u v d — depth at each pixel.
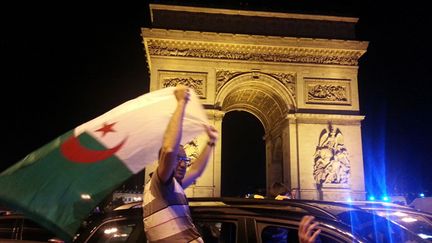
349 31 65.12
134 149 7.51
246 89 64.38
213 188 56.81
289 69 62.34
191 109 8.43
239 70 61.69
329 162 59.19
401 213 13.49
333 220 9.62
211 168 57.53
